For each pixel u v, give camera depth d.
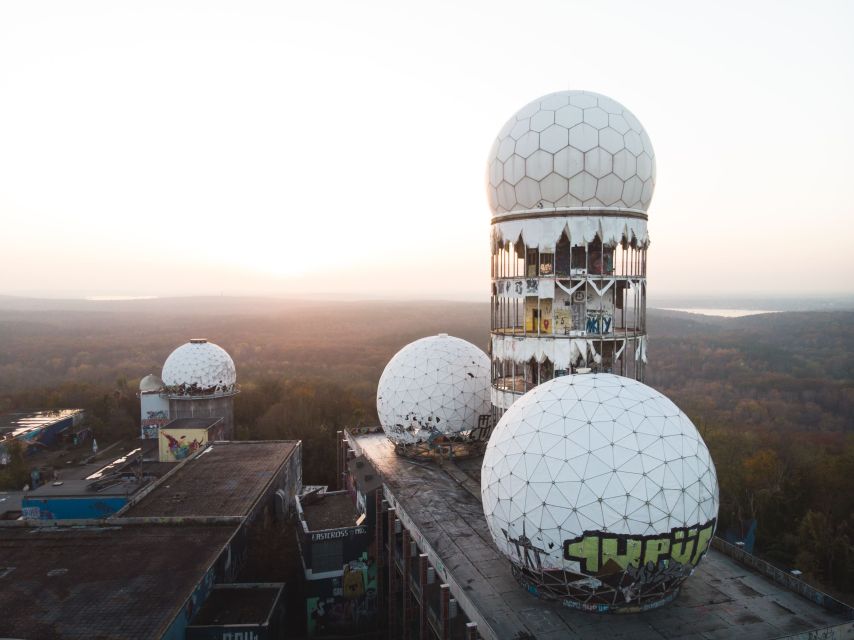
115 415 86.06
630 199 33.97
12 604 30.03
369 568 39.38
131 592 31.34
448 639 26.73
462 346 47.19
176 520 41.12
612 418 25.28
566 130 32.75
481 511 35.78
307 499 45.69
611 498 23.23
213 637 30.27
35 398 95.69
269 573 40.81
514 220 35.03
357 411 84.00
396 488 39.56
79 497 50.91
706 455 25.94
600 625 24.17
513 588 27.09
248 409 88.88
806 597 26.36
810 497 54.91
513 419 27.77
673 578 24.45
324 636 38.81
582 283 33.78
